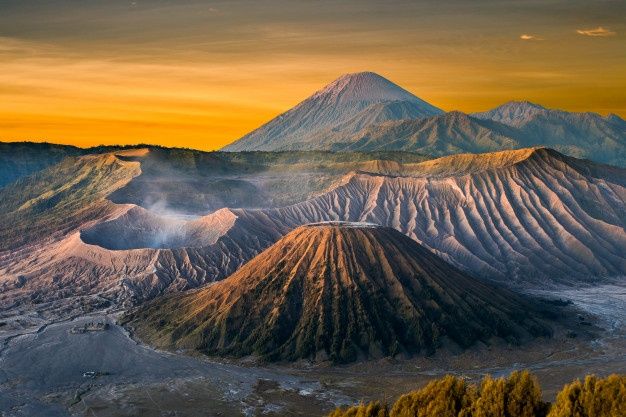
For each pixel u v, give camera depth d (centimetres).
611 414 5797
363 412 6750
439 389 6612
